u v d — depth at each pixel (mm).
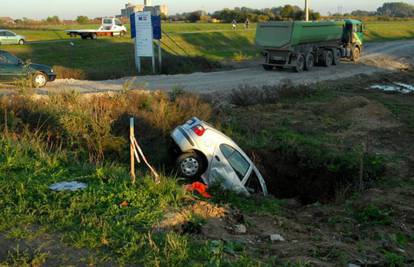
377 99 20516
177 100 14688
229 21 86375
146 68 27641
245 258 4801
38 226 5336
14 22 84688
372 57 37188
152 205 6016
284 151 12211
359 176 10523
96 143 10773
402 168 11086
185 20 94125
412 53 40812
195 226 5680
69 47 34469
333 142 13484
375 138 14188
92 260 4633
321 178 11297
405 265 5449
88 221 5418
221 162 9055
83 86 20078
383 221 7238
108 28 48469
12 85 18703
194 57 30859
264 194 9227
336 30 30797
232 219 6371
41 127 10773
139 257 4695
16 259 4629
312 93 20594
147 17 26062
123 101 13906
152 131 12492
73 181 6828
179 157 9039
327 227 6965
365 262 5375
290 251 5469
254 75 26250
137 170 8891
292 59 27844
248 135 13695
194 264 4555
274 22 26906
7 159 7371
